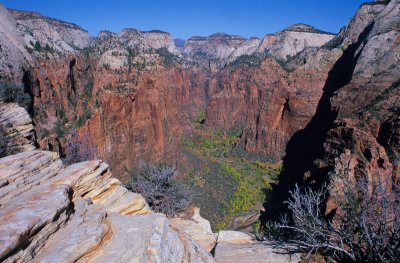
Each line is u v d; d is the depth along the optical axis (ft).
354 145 160.76
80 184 43.16
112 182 49.21
